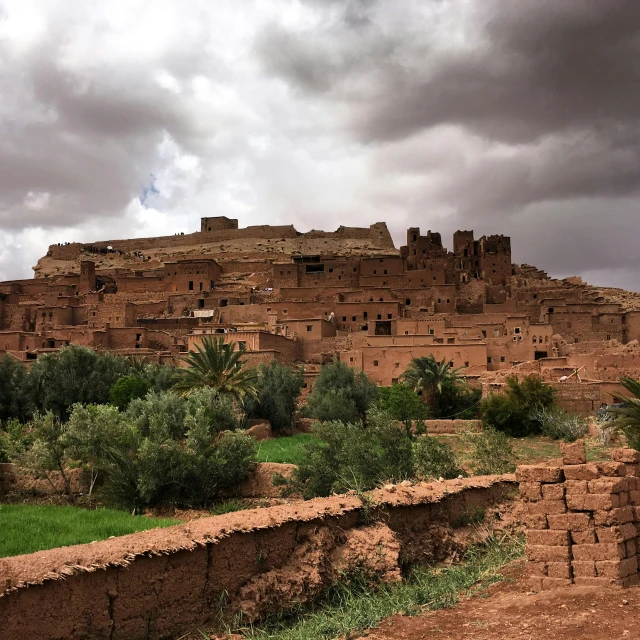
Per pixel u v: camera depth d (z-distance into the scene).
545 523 12.84
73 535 18.16
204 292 94.00
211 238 140.88
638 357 55.78
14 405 49.75
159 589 11.10
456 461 29.48
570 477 12.80
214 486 29.30
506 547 16.98
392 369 63.53
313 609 12.77
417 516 16.28
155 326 83.75
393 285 95.44
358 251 126.19
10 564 9.73
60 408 49.69
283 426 48.69
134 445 29.80
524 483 13.12
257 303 87.69
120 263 129.75
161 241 143.38
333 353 70.06
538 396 47.88
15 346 72.69
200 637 11.39
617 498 12.63
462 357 63.19
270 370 51.59
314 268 103.69
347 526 14.59
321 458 27.91
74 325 91.56
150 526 20.27
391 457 26.05
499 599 12.10
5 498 30.97
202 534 11.95
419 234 110.94
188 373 46.44
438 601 12.27
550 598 11.48
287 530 13.34
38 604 9.59
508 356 67.00
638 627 9.55
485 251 107.44
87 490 30.81
